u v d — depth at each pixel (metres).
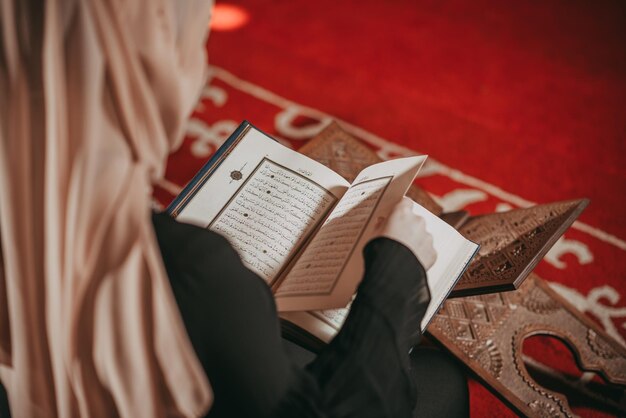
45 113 0.52
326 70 2.40
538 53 2.46
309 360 1.05
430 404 1.05
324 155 1.43
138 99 0.52
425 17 2.61
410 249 0.77
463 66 2.41
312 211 1.04
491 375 1.27
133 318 0.56
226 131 2.18
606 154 2.10
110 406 0.64
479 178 2.05
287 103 2.29
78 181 0.51
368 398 0.69
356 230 0.92
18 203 0.55
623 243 1.85
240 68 2.41
